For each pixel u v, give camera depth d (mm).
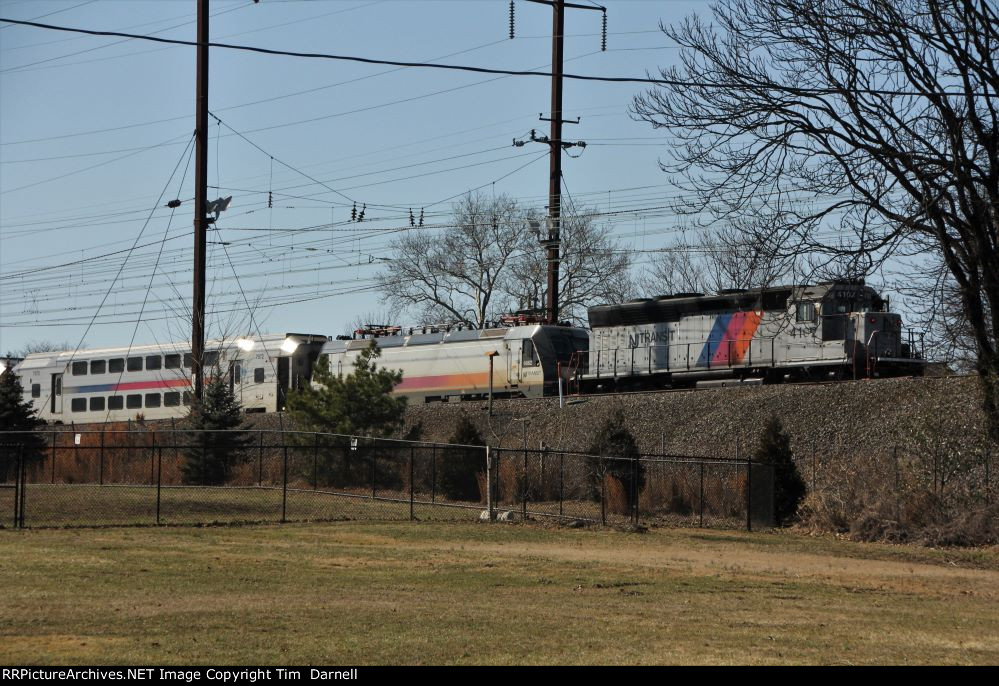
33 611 17750
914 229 31719
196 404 53594
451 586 22312
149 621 17078
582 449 50969
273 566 24562
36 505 38281
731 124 32312
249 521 34500
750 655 15273
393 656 14742
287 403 53281
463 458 46812
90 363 86375
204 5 53031
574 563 26625
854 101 31953
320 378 52531
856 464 39531
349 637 16109
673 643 16109
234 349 75688
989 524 33156
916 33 31000
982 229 32469
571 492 45125
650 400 53219
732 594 22172
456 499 45344
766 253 32625
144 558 25156
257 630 16547
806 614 19609
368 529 33188
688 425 50031
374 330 75250
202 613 17969
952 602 21984
